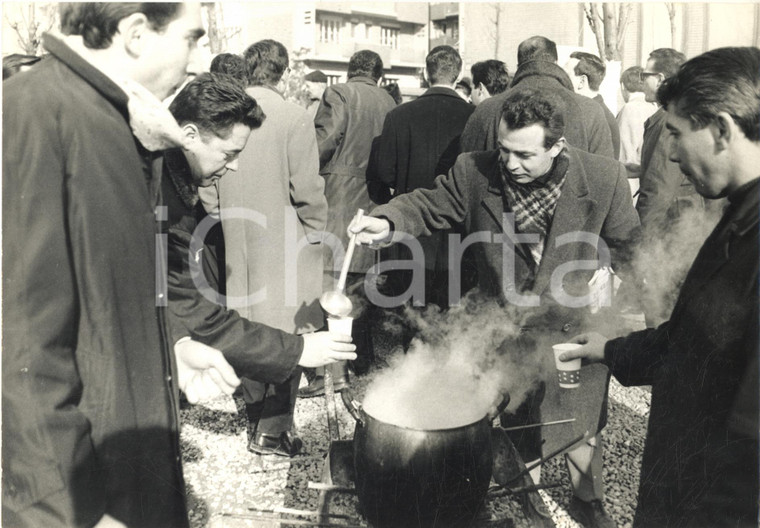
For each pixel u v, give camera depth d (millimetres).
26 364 1115
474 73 3426
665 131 3305
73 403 1170
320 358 1626
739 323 1274
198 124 1738
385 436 1516
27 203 1141
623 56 4145
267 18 4031
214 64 2840
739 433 1275
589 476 2295
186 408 3455
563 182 2076
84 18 1244
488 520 1580
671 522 1367
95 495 1176
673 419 1386
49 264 1144
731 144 1274
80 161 1185
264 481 2588
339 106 3480
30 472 1116
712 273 1330
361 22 7305
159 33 1282
